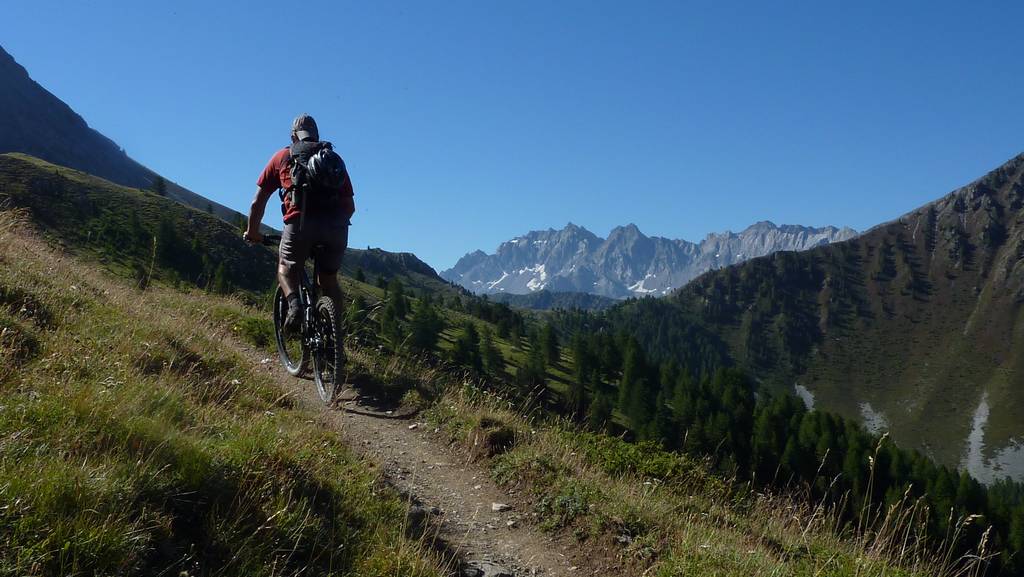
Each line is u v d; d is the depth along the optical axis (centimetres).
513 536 635
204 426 607
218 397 763
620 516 632
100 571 358
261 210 712
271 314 1513
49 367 625
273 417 732
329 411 916
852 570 559
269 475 532
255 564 434
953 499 8106
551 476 728
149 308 1159
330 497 561
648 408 10800
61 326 818
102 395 539
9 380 560
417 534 572
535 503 691
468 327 12038
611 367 15338
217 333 1150
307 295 718
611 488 715
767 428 9719
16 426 447
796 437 10294
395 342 1267
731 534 635
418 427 918
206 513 460
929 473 8919
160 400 603
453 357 9550
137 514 413
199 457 493
